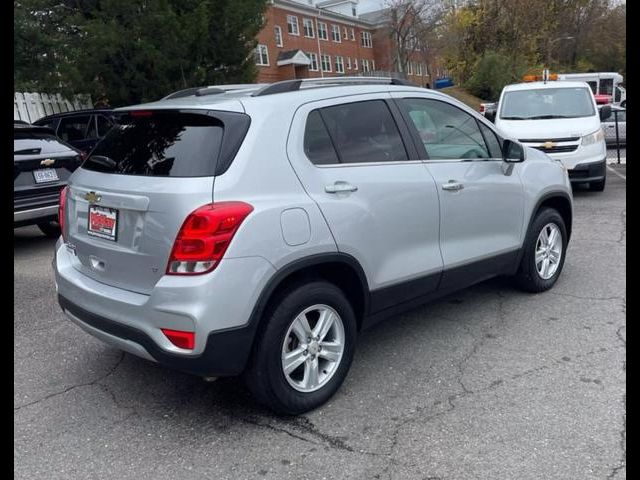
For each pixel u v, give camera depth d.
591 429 3.11
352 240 3.46
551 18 39.03
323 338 3.44
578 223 7.86
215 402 3.60
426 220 3.97
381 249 3.68
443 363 3.98
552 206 5.45
